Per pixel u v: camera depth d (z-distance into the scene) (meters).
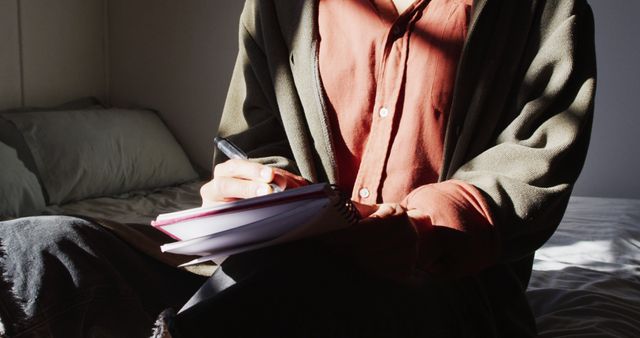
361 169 0.90
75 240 0.73
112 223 0.80
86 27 3.29
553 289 1.24
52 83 3.13
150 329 0.78
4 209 2.16
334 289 0.58
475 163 0.82
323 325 0.56
